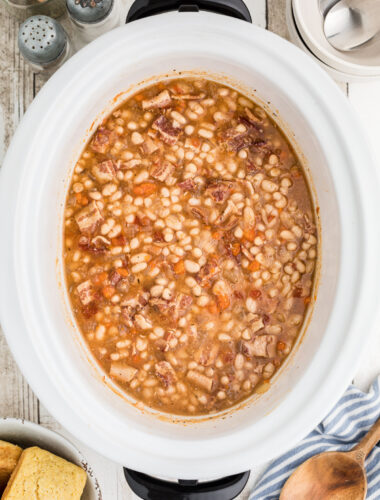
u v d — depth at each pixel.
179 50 0.56
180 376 0.60
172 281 0.60
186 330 0.60
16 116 0.66
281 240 0.60
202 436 0.57
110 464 0.66
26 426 0.61
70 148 0.58
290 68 0.55
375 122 0.67
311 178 0.59
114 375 0.60
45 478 0.60
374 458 0.66
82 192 0.60
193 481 0.55
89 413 0.56
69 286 0.60
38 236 0.56
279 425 0.55
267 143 0.60
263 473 0.66
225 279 0.60
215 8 0.55
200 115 0.60
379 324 0.67
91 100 0.56
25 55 0.62
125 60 0.55
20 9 0.65
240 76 0.58
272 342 0.60
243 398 0.60
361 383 0.67
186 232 0.60
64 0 0.65
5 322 0.55
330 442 0.66
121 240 0.60
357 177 0.55
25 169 0.55
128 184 0.60
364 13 0.66
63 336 0.58
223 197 0.59
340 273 0.56
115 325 0.60
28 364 0.55
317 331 0.57
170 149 0.60
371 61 0.65
